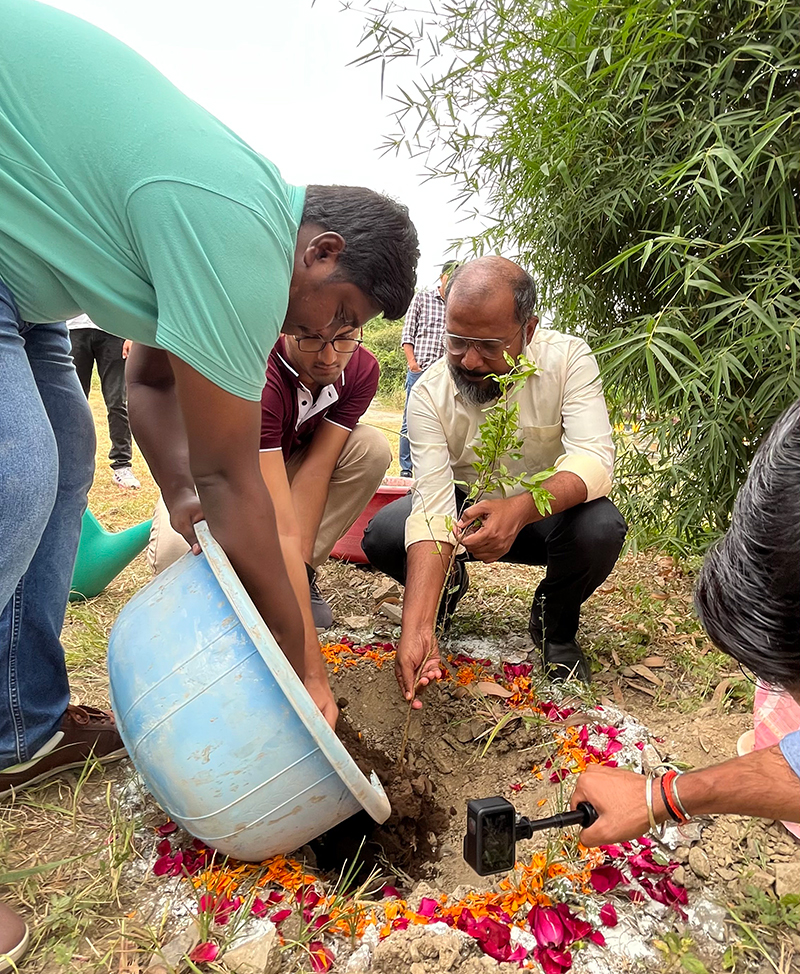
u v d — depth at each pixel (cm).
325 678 166
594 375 220
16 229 119
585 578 221
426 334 486
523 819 133
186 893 146
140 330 129
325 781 140
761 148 184
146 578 312
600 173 238
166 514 224
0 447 124
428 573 201
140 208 113
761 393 215
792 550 95
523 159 254
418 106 249
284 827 142
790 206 209
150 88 117
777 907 146
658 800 128
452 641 257
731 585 105
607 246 260
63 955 132
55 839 162
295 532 180
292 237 124
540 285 293
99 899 144
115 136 114
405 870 186
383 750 205
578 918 142
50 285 128
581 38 214
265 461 185
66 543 170
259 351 119
